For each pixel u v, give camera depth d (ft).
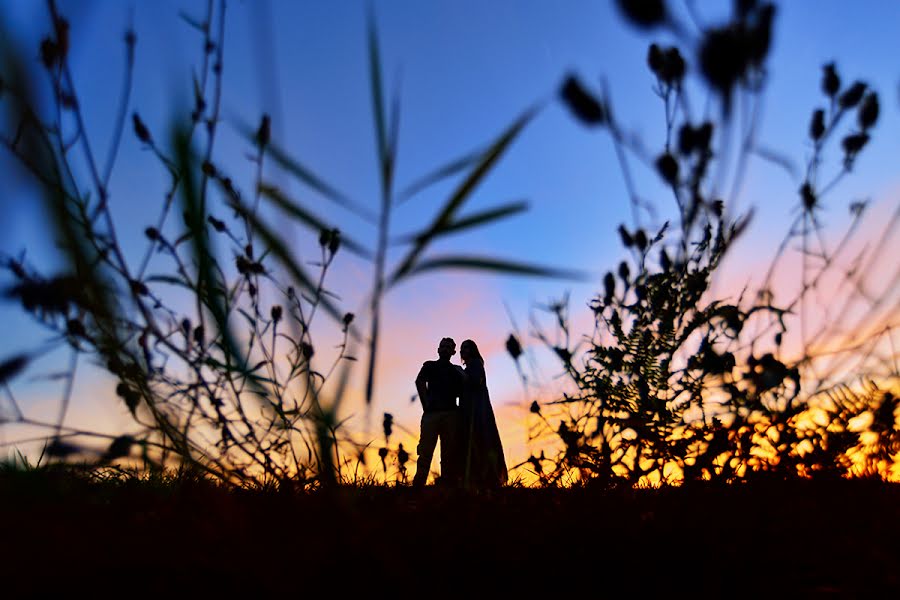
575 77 3.29
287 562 5.12
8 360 2.61
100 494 6.49
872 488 7.23
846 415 6.65
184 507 6.32
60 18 2.18
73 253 2.21
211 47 3.07
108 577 5.03
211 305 2.80
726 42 3.06
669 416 6.37
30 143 1.76
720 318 6.11
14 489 3.51
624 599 5.34
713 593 5.41
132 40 2.15
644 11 2.85
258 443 4.09
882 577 5.57
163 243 3.03
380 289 2.30
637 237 5.86
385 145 2.29
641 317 6.27
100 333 2.75
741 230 5.02
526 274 2.41
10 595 4.76
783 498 6.98
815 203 5.47
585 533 6.40
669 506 7.15
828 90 5.34
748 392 6.31
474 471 9.61
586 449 6.77
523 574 5.73
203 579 4.97
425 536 6.38
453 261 2.34
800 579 5.58
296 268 2.37
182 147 2.26
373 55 2.30
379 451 3.68
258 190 2.32
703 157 3.97
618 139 3.69
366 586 5.04
